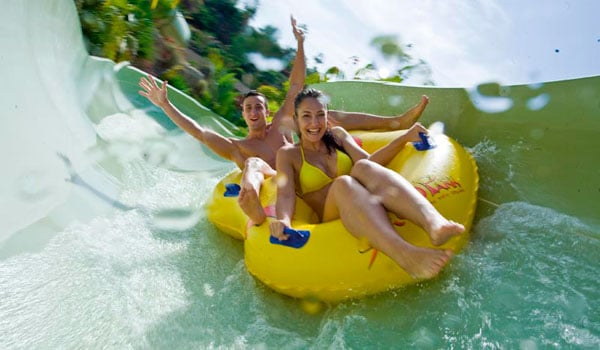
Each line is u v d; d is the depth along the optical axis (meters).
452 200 2.77
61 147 3.52
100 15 8.89
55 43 4.46
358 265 2.37
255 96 4.14
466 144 3.88
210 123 6.61
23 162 2.98
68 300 2.42
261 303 2.64
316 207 3.02
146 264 2.96
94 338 2.23
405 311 2.33
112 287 2.64
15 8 3.67
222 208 3.51
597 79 3.07
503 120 3.63
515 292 2.30
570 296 2.23
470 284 2.41
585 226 2.76
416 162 2.98
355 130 4.10
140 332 2.33
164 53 10.45
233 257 3.26
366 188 2.51
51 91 3.92
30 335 2.15
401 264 2.24
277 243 2.60
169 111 4.20
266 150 4.13
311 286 2.43
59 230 2.91
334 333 2.28
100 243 3.02
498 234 2.86
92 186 3.56
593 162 3.01
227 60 13.54
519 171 3.37
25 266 2.51
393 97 4.58
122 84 6.19
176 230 3.52
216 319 2.51
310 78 8.80
